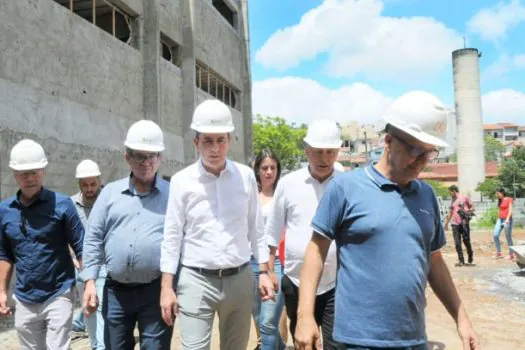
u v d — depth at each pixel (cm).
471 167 4734
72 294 423
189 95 1922
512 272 1252
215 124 365
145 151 387
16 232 405
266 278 404
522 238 2303
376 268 245
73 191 1175
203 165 374
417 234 248
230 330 393
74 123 1198
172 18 1845
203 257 365
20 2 1019
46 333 424
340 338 249
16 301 411
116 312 388
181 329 369
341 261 259
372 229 246
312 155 417
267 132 5909
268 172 545
